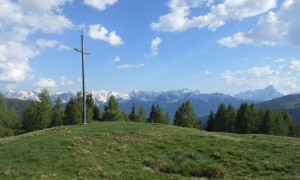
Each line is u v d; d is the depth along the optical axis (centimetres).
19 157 2642
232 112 10962
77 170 2394
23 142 3147
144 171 2425
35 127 8406
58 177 2256
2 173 2323
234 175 2400
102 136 3300
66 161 2552
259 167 2500
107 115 9338
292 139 4831
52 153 2719
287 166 2498
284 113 12506
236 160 2661
